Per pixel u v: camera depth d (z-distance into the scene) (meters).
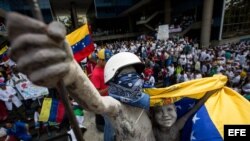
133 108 1.69
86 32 4.72
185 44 16.78
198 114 1.83
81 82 0.93
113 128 1.72
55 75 0.62
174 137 1.91
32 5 0.59
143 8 32.84
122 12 34.91
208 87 1.91
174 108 1.83
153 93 1.87
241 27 25.11
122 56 1.63
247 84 7.29
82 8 39.88
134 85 1.58
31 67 0.59
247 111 1.80
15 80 5.99
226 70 9.62
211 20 21.75
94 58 5.77
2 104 6.09
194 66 11.52
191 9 25.33
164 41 18.23
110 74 1.60
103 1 33.94
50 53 0.59
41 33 0.59
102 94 3.33
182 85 1.92
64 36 0.62
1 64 8.41
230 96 1.97
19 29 0.58
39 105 6.07
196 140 1.73
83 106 1.11
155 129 1.96
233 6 22.62
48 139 5.49
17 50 0.58
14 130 5.28
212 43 23.05
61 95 0.70
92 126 5.57
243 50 14.78
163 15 30.59
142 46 16.67
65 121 5.86
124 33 35.03
